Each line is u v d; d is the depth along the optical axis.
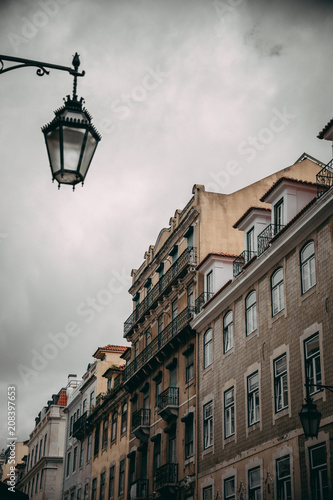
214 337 28.47
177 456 30.62
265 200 25.94
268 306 23.92
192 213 33.16
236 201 33.72
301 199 24.50
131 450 37.75
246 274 25.50
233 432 25.48
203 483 27.30
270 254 23.66
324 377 19.59
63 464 56.88
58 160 7.44
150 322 38.09
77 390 54.91
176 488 29.84
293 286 22.28
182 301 33.16
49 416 61.38
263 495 22.20
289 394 21.55
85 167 7.55
